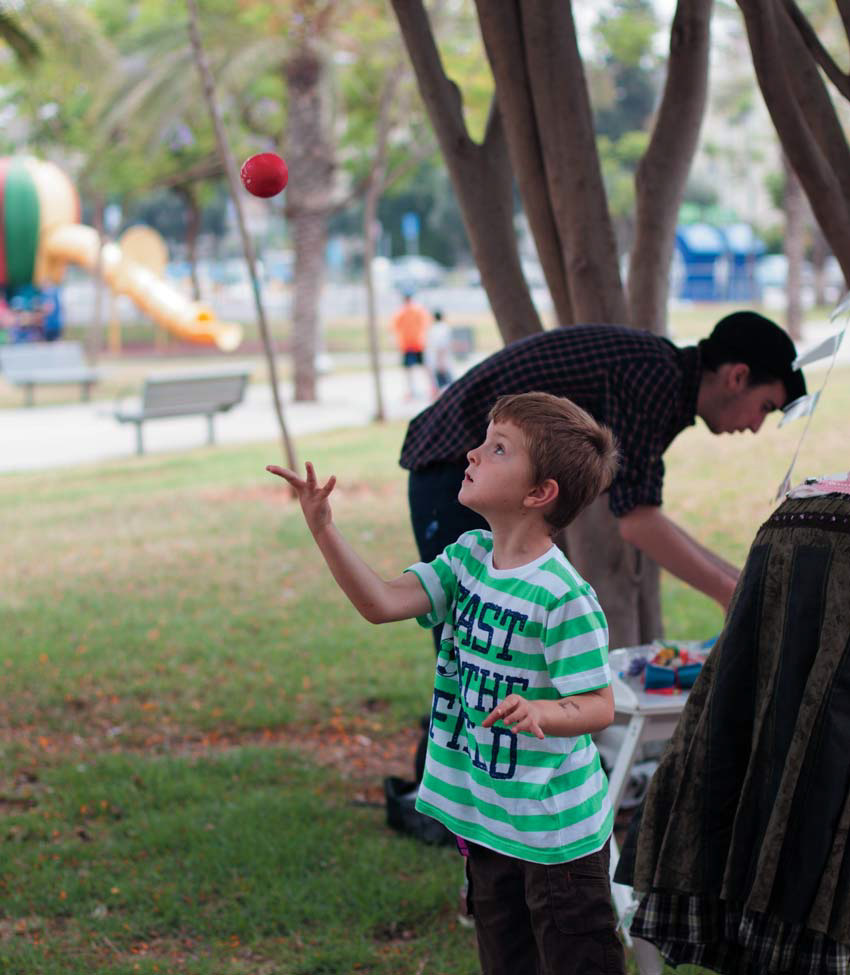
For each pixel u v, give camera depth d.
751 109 38.94
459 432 3.79
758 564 2.55
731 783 2.55
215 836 4.42
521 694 2.46
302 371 21.48
